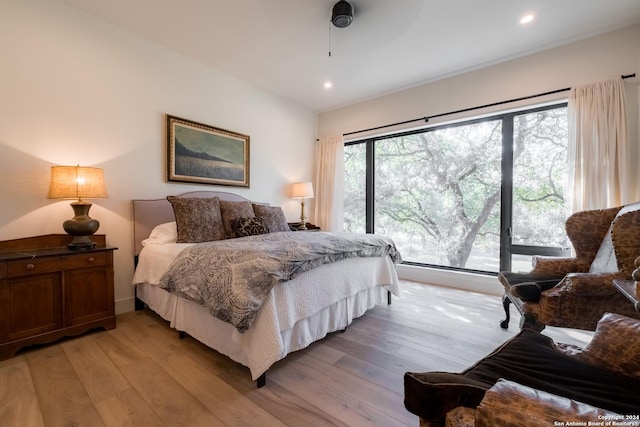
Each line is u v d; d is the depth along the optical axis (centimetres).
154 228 272
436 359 183
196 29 262
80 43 238
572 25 251
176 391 149
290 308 169
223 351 173
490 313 263
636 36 246
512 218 324
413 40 273
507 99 308
